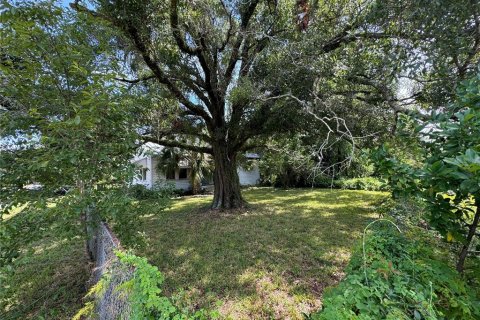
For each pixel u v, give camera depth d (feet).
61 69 7.44
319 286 10.59
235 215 24.82
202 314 3.92
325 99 16.51
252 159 52.60
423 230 6.59
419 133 5.61
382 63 10.82
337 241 16.19
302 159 18.13
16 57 7.20
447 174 4.31
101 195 8.27
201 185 51.67
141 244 10.30
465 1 7.68
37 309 9.49
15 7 6.66
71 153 6.97
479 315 4.08
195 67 21.59
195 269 12.45
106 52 8.27
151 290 3.79
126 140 8.47
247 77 17.31
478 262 5.20
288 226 20.07
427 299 3.84
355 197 34.91
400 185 5.26
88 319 7.80
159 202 10.64
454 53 8.43
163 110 20.95
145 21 14.02
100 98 7.07
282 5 16.42
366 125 16.57
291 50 14.33
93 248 12.14
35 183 8.20
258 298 9.76
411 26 8.91
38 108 7.67
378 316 3.47
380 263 4.42
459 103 5.12
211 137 27.14
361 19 11.61
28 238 7.53
